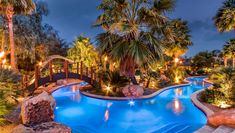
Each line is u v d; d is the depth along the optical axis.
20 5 12.27
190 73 26.03
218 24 17.36
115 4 10.36
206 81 16.92
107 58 10.94
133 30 9.55
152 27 10.59
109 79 10.77
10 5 11.62
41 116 5.25
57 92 11.77
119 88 10.56
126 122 6.80
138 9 10.40
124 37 10.27
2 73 6.90
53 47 21.17
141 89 10.02
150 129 6.18
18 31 14.92
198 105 7.27
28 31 15.48
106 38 10.39
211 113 6.15
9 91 5.92
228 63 27.64
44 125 4.67
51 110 5.51
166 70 16.95
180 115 7.44
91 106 8.94
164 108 8.41
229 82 7.72
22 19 15.37
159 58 10.28
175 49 20.34
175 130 6.02
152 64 9.97
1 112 5.04
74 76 10.70
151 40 9.73
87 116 7.49
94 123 6.75
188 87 14.48
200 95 9.12
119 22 9.78
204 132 4.81
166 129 6.12
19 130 4.36
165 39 11.27
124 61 10.27
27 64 16.73
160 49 9.94
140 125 6.54
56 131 4.39
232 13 15.88
